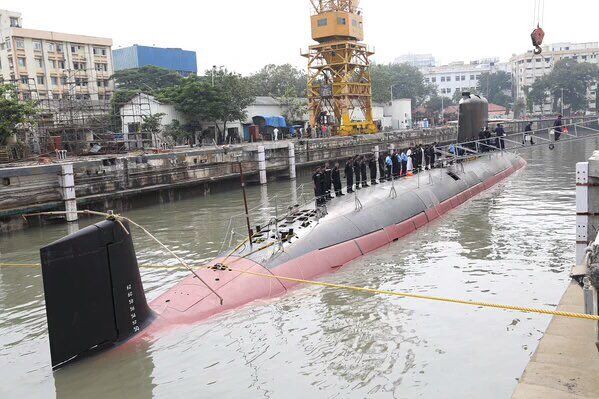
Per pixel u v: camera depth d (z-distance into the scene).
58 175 27.38
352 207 19.41
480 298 13.22
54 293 9.49
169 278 16.27
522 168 42.00
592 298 7.64
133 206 31.86
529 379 7.06
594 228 11.86
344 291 14.04
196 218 27.08
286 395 9.11
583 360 7.47
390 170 25.66
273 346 10.88
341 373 9.77
